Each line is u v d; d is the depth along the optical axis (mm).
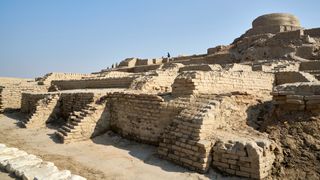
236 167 8461
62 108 20156
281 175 8125
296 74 16625
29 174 5945
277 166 8484
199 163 9031
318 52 29938
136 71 44000
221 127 10445
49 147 13008
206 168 8953
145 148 12414
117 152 11992
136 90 16828
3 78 40969
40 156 11305
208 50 45344
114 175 9109
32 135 15945
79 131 14219
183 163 9625
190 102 11648
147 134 13047
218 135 9656
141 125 13453
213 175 8727
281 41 34031
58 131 15477
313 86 9859
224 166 8766
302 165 8195
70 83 28578
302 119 9719
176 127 10586
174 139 10305
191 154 9391
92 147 12977
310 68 21734
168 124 12062
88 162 10562
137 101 13914
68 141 13742
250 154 8180
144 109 13414
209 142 9203
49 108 19625
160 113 12539
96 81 25094
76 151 12281
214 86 13188
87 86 26438
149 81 17516
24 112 25109
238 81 14688
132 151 12070
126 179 8750
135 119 13875
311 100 9750
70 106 19047
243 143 8484
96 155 11547
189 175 8844
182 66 25141
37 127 18547
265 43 35531
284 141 9297
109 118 15773
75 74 35781
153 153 11453
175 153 10047
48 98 20438
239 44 40938
